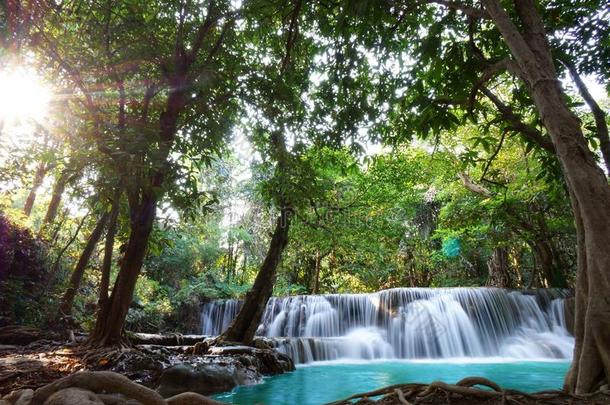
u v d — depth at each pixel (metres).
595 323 3.08
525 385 6.83
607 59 5.34
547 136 4.88
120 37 6.27
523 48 3.45
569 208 14.77
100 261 15.03
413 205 20.36
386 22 5.51
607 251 2.93
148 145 4.91
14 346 7.50
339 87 6.16
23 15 5.12
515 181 14.60
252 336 9.55
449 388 2.93
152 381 5.66
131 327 13.34
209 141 6.64
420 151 15.99
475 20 4.88
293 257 21.14
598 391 2.89
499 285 19.72
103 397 1.83
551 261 16.00
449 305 13.05
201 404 2.00
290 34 6.16
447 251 20.48
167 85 6.83
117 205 6.70
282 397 5.79
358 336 12.19
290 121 7.06
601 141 4.36
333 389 6.47
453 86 5.01
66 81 6.38
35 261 10.80
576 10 5.24
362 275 22.64
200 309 16.55
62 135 7.04
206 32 7.09
